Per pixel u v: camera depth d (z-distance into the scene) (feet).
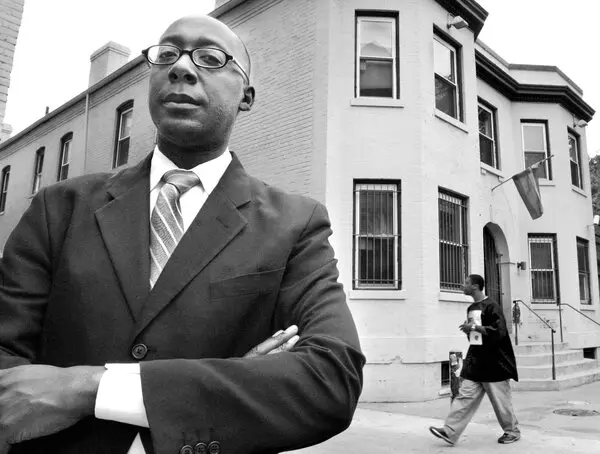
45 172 52.90
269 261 3.90
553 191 42.29
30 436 3.06
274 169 30.55
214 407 3.09
